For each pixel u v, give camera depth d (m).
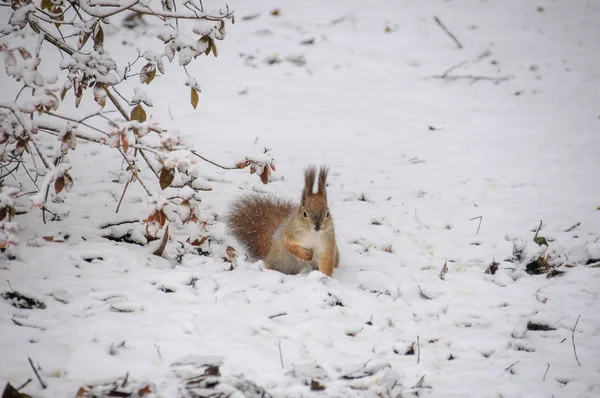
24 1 9.58
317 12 24.92
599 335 8.54
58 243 9.84
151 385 6.66
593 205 13.00
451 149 16.05
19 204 11.33
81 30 9.62
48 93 8.58
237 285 9.23
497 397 7.05
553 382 7.39
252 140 16.14
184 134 16.19
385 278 10.28
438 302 9.43
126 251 9.86
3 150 9.04
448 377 7.43
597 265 10.56
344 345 8.00
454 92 19.88
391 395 6.93
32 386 6.55
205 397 6.56
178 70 20.25
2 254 9.27
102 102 9.27
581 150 15.84
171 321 8.07
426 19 24.77
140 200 12.12
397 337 8.35
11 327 7.55
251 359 7.36
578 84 20.34
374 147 16.19
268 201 11.87
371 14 25.03
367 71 21.09
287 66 21.12
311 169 10.41
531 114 18.27
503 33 24.02
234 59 21.30
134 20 22.39
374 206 13.11
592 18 25.23
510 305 9.41
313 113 18.11
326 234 10.18
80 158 14.09
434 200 13.44
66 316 8.02
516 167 14.94
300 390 6.88
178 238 11.00
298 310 8.77
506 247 11.45
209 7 24.53
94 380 6.73
